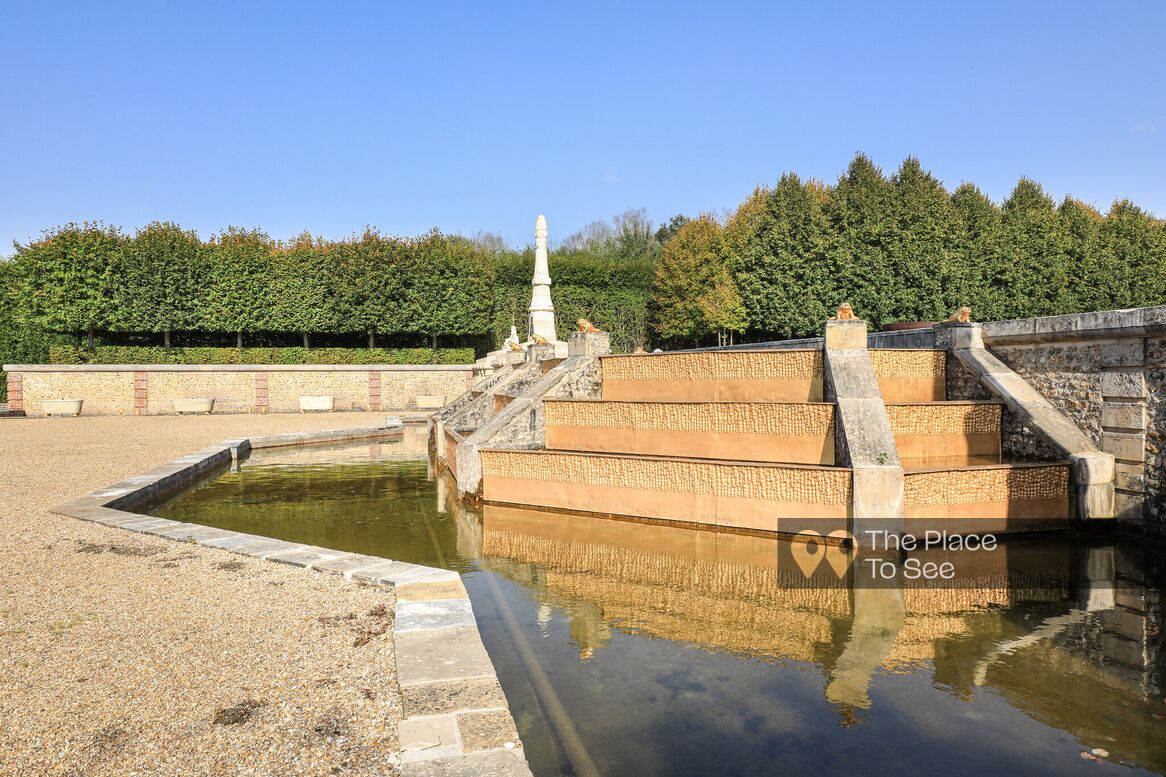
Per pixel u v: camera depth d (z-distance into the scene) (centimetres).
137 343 3647
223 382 3438
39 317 3294
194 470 1584
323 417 3173
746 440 1173
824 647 623
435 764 393
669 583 813
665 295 4531
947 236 3234
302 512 1245
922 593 769
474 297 3984
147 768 393
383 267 3759
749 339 4175
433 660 529
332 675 513
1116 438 1028
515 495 1271
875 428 1015
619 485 1158
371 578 749
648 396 1474
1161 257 3484
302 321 3662
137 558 845
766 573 848
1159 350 964
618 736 468
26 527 1002
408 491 1464
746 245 3984
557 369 1556
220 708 463
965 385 1279
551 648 621
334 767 394
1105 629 663
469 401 2148
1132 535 1003
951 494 973
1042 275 3353
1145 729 479
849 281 3288
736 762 436
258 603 677
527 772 386
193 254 3506
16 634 596
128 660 541
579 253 5194
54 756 405
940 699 523
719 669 577
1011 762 438
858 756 445
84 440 2123
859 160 3503
